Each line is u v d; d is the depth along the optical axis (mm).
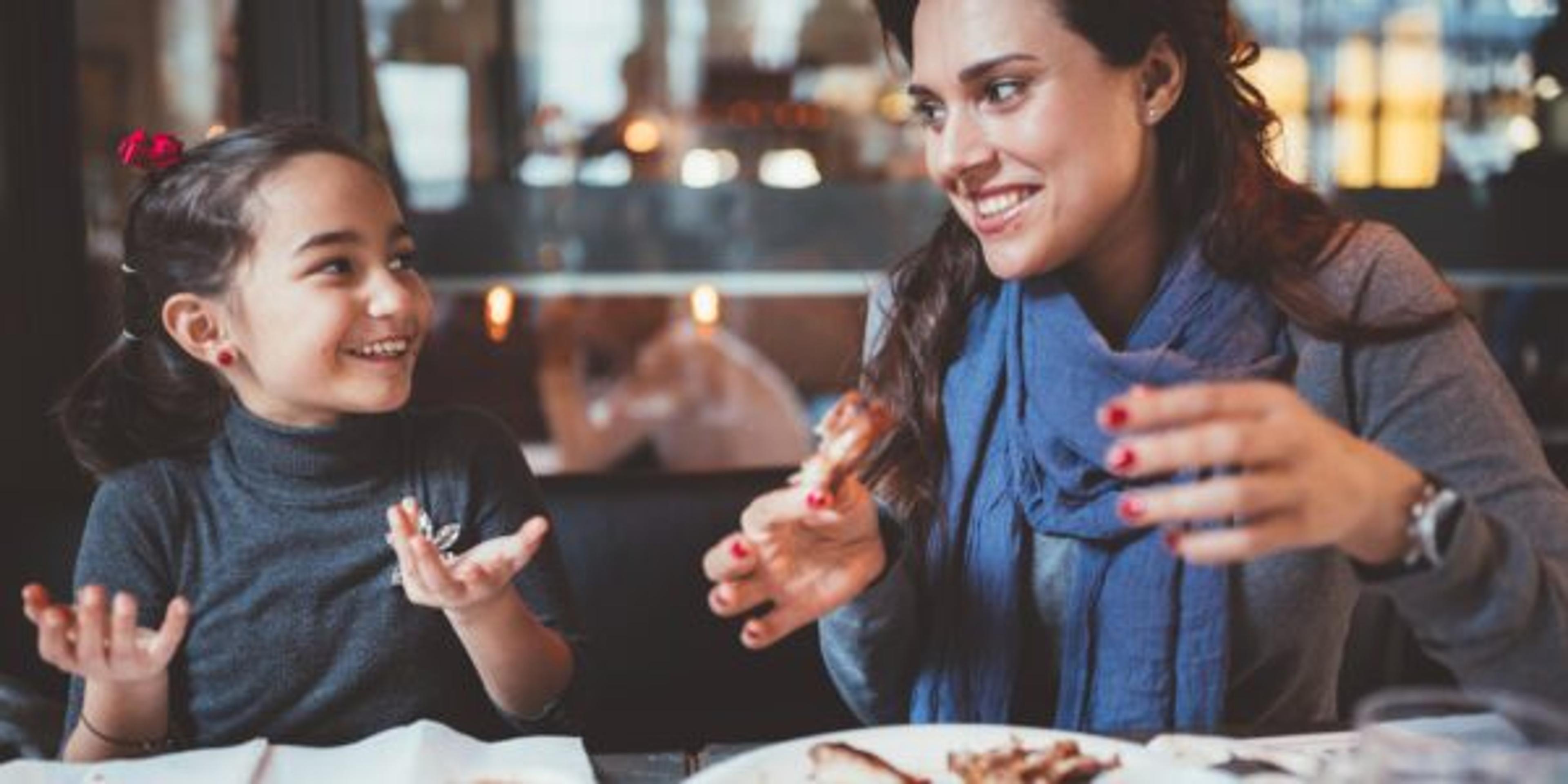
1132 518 742
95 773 886
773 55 2404
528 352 2334
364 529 1228
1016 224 1069
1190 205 1167
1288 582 1113
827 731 1679
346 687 1203
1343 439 776
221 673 1192
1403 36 2326
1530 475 1036
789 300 2410
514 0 2211
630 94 2320
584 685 1229
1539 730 686
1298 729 960
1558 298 2371
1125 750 854
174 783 870
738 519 1660
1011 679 1160
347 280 1169
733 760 855
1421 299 1117
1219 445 723
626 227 2314
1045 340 1179
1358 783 673
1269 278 1137
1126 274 1195
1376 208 2348
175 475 1234
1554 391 2373
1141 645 1113
